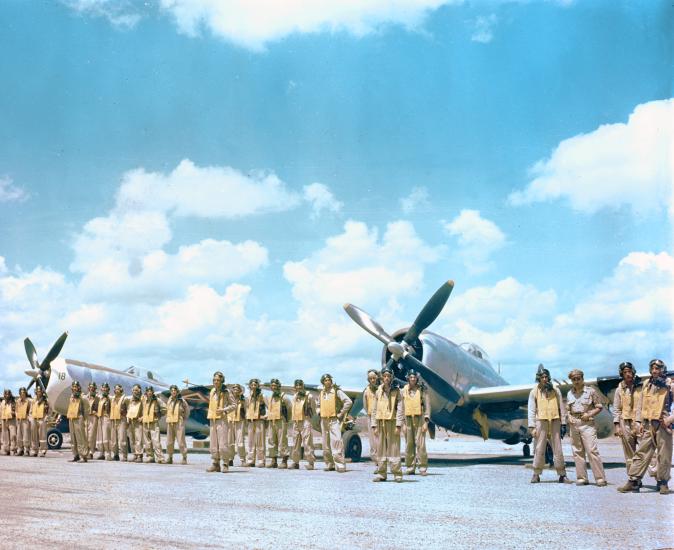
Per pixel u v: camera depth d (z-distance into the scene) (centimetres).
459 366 1783
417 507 877
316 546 613
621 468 1742
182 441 1802
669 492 1062
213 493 1034
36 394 2181
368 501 940
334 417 1603
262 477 1370
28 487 1109
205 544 621
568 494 1051
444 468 1712
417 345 1788
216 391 1522
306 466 1775
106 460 1997
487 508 869
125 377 2614
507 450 3428
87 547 605
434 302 1733
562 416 1272
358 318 1838
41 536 659
